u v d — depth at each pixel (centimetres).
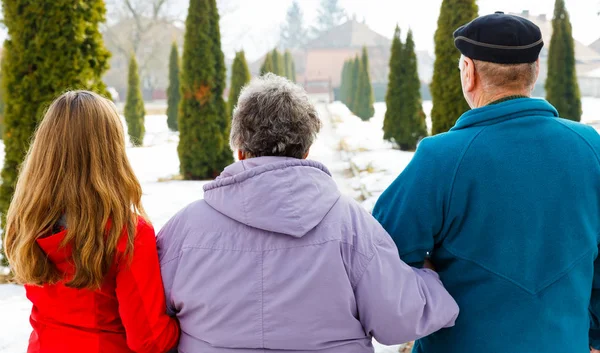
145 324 149
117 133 152
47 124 148
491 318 155
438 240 163
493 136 155
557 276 154
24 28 500
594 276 172
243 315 141
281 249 143
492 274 155
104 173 146
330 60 7369
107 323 154
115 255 147
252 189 142
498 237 154
